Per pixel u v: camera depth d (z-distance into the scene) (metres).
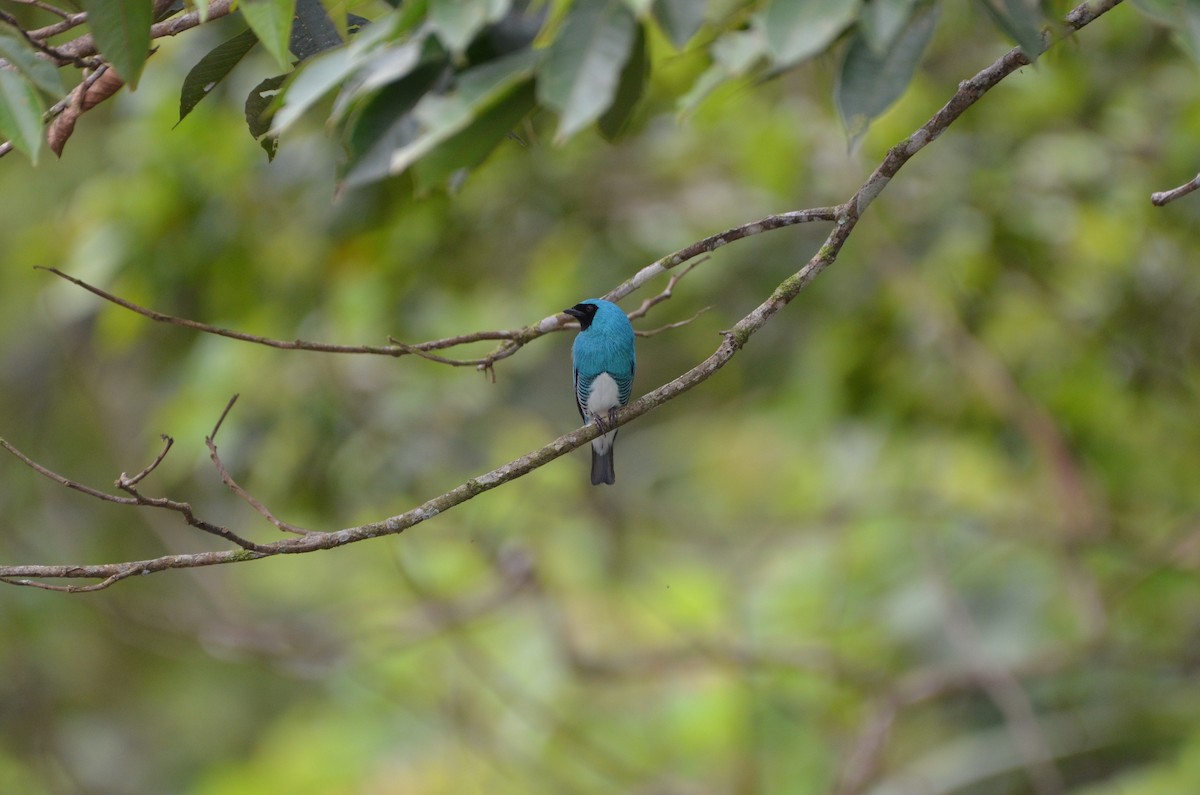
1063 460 12.20
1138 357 12.41
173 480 12.38
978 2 4.18
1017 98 11.34
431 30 3.93
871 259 12.29
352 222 10.89
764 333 13.88
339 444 12.10
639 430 19.92
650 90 11.14
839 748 13.69
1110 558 13.97
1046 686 14.24
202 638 13.48
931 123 6.04
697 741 14.51
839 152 12.24
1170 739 13.97
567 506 14.63
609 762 13.52
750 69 6.22
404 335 12.43
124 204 10.99
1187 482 13.39
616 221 12.98
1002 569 13.95
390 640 14.48
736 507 18.69
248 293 11.60
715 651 13.07
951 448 13.84
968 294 12.15
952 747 14.13
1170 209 11.53
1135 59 11.43
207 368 11.63
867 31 3.73
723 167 13.11
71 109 5.79
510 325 12.72
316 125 10.73
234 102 10.70
